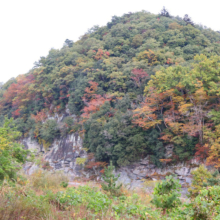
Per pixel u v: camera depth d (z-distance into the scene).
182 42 52.31
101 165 33.16
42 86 55.75
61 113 51.62
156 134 30.30
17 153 13.24
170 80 29.20
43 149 47.06
